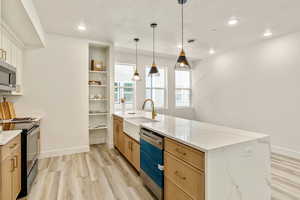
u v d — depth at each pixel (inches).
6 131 77.5
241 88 181.9
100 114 168.4
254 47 168.1
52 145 140.4
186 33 140.8
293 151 139.0
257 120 166.4
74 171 113.3
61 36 142.9
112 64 165.3
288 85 141.9
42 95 136.8
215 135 70.7
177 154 66.8
